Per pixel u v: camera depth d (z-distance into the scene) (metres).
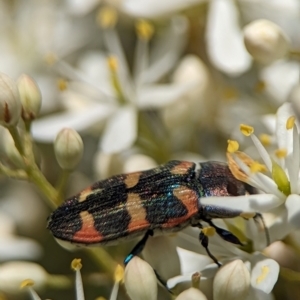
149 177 0.08
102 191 0.08
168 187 0.08
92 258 0.10
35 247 0.10
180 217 0.08
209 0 0.10
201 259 0.09
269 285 0.08
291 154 0.09
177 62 0.11
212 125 0.10
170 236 0.09
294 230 0.08
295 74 0.10
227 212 0.08
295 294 0.09
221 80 0.10
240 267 0.08
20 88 0.09
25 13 0.11
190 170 0.09
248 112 0.10
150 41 0.11
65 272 0.10
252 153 0.09
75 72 0.10
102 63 0.11
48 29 0.11
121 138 0.10
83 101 0.10
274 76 0.10
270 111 0.10
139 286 0.08
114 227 0.08
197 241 0.09
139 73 0.10
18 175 0.09
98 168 0.10
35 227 0.11
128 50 0.11
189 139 0.10
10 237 0.10
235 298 0.08
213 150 0.10
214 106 0.10
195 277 0.08
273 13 0.10
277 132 0.09
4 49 0.11
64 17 0.11
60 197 0.09
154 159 0.10
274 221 0.09
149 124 0.10
